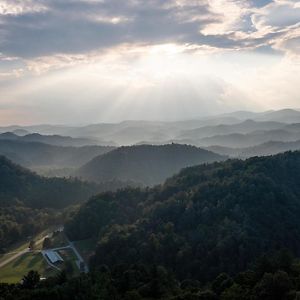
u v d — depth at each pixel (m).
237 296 105.69
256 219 197.25
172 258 182.00
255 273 116.94
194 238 189.88
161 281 123.62
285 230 191.75
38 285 124.12
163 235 194.38
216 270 167.88
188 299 110.06
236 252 175.12
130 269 132.25
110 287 117.38
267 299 101.44
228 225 190.25
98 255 197.50
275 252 153.12
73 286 113.62
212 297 109.88
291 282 103.06
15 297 114.00
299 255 183.62
